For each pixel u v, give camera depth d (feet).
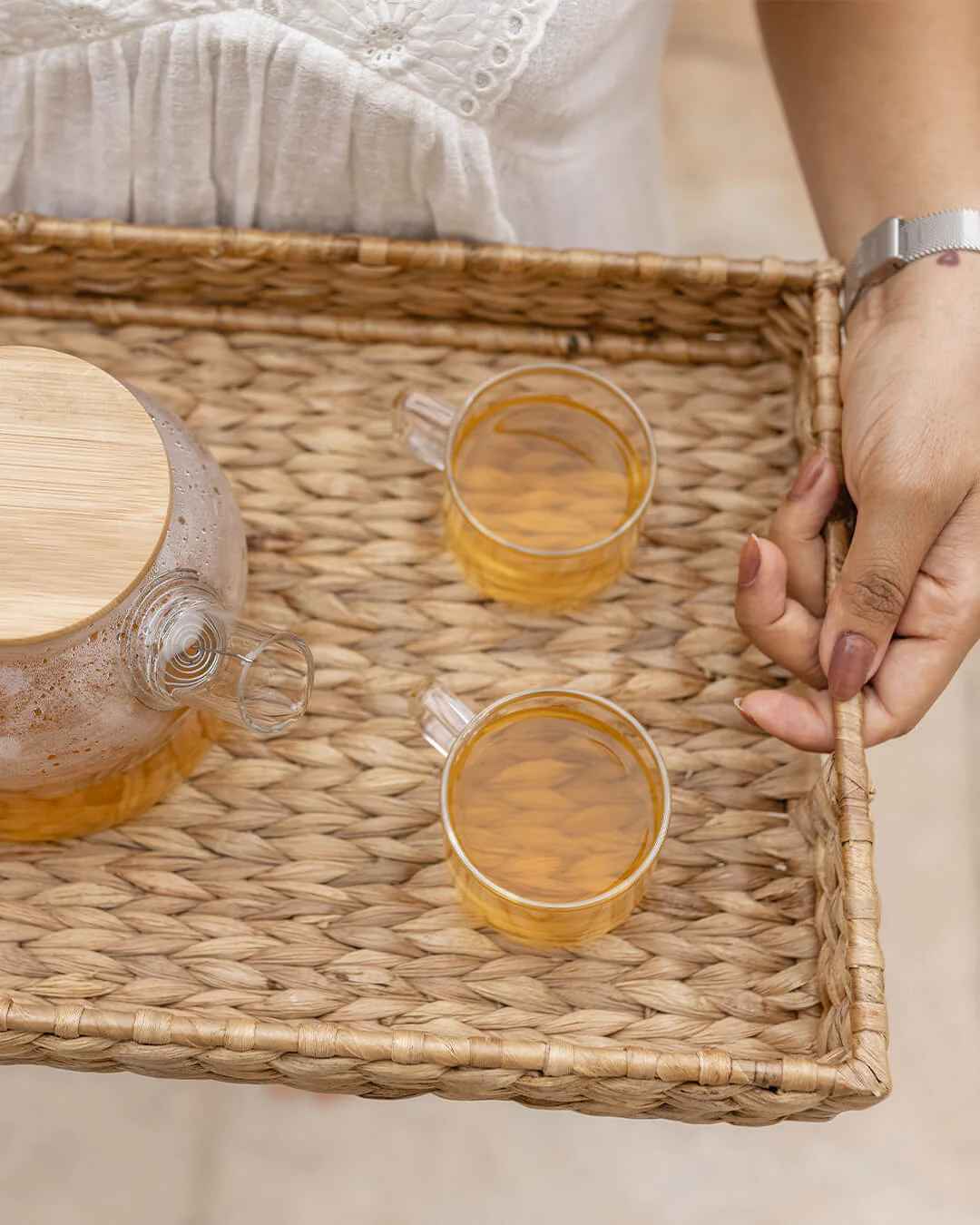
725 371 2.87
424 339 2.86
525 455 2.74
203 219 2.91
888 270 2.72
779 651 2.66
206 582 2.48
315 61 2.68
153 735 2.50
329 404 2.82
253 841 2.63
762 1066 2.41
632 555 2.72
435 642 2.73
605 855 2.56
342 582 2.74
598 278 2.76
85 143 2.81
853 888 2.48
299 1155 3.76
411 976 2.58
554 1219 3.74
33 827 2.57
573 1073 2.42
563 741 2.60
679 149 4.61
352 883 2.62
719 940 2.61
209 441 2.80
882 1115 3.79
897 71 2.80
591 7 2.70
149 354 2.83
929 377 2.63
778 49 2.90
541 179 2.89
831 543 2.68
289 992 2.56
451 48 2.67
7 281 2.82
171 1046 2.43
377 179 2.82
